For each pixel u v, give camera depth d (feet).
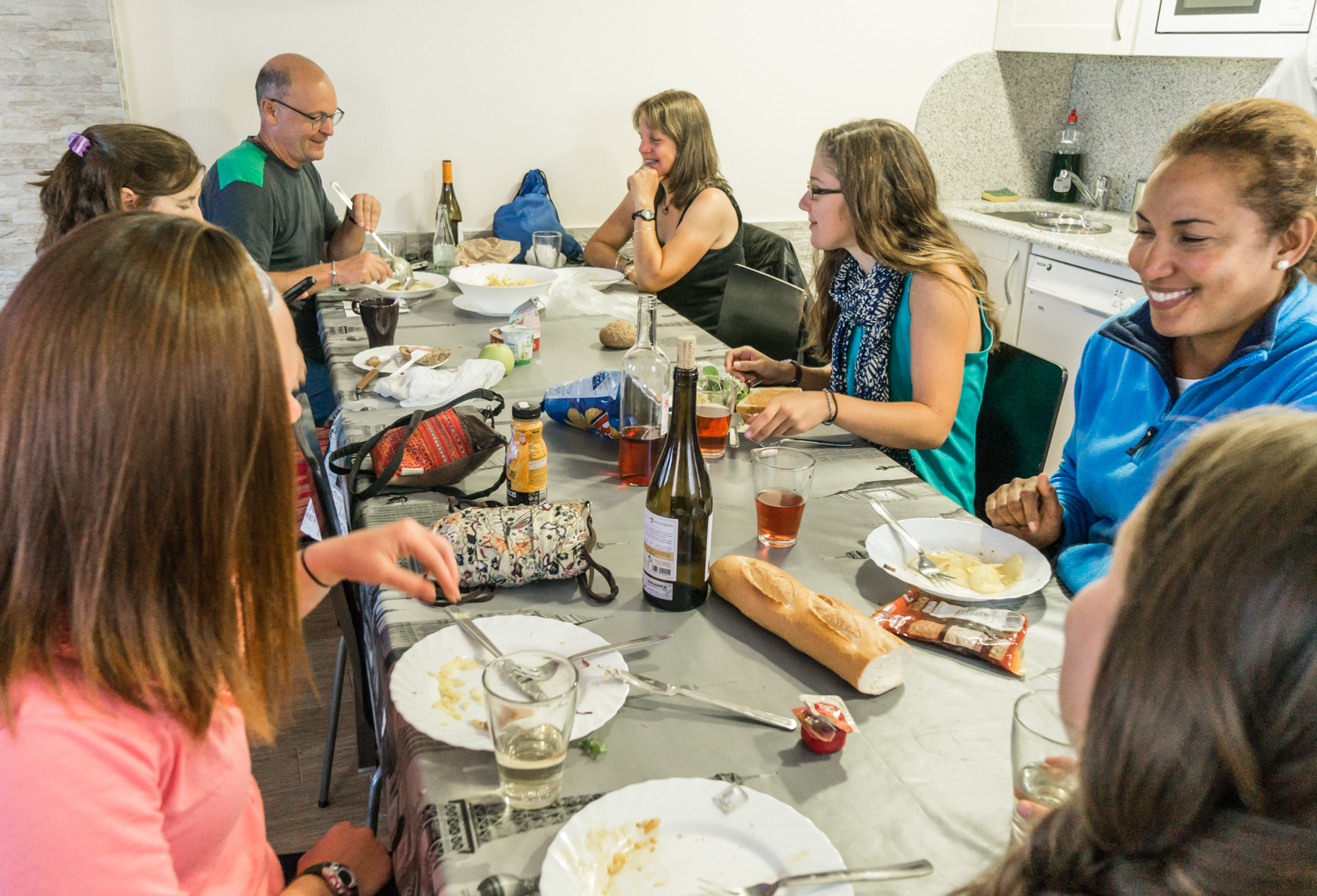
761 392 5.37
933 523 4.05
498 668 2.58
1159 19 9.73
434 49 9.78
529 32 10.00
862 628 3.02
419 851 2.43
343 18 9.39
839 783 2.58
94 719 1.90
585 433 5.21
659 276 8.68
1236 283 3.62
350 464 4.48
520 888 2.21
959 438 5.66
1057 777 2.21
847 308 5.87
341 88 9.62
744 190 11.39
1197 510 1.36
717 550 3.88
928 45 11.35
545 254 9.14
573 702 2.47
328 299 7.93
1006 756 2.71
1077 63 12.07
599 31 10.22
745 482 4.61
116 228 1.95
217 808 2.24
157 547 1.94
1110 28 10.16
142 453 1.87
